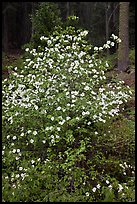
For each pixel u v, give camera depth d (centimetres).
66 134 546
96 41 1600
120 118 711
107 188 515
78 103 555
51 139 568
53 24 1048
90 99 577
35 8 1534
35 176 525
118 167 587
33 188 521
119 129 649
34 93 584
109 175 573
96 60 600
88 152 608
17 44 2116
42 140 558
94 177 531
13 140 595
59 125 552
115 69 1090
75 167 532
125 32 1091
